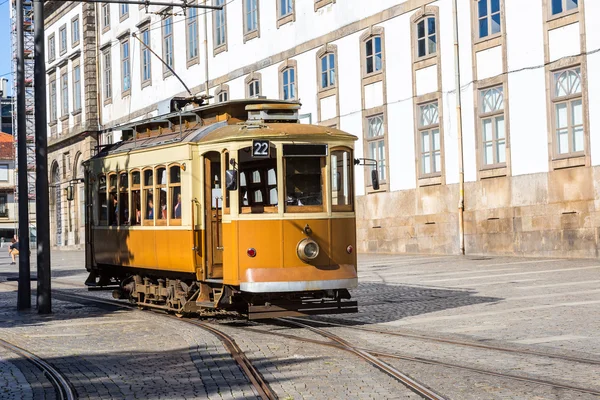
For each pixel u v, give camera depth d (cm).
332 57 3872
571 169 2728
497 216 3009
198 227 1536
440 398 842
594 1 2648
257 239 1425
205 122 1656
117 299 2072
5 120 11469
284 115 1545
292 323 1513
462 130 3173
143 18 5472
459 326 1402
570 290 1850
